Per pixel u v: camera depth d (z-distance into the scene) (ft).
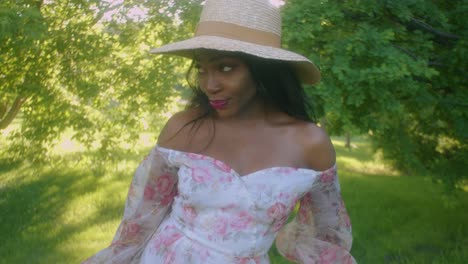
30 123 22.04
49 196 24.23
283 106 5.33
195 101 5.48
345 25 14.57
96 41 20.21
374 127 14.47
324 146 5.18
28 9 16.49
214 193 4.89
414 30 15.40
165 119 23.86
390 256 16.38
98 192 25.08
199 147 5.15
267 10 5.07
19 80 20.54
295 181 4.96
